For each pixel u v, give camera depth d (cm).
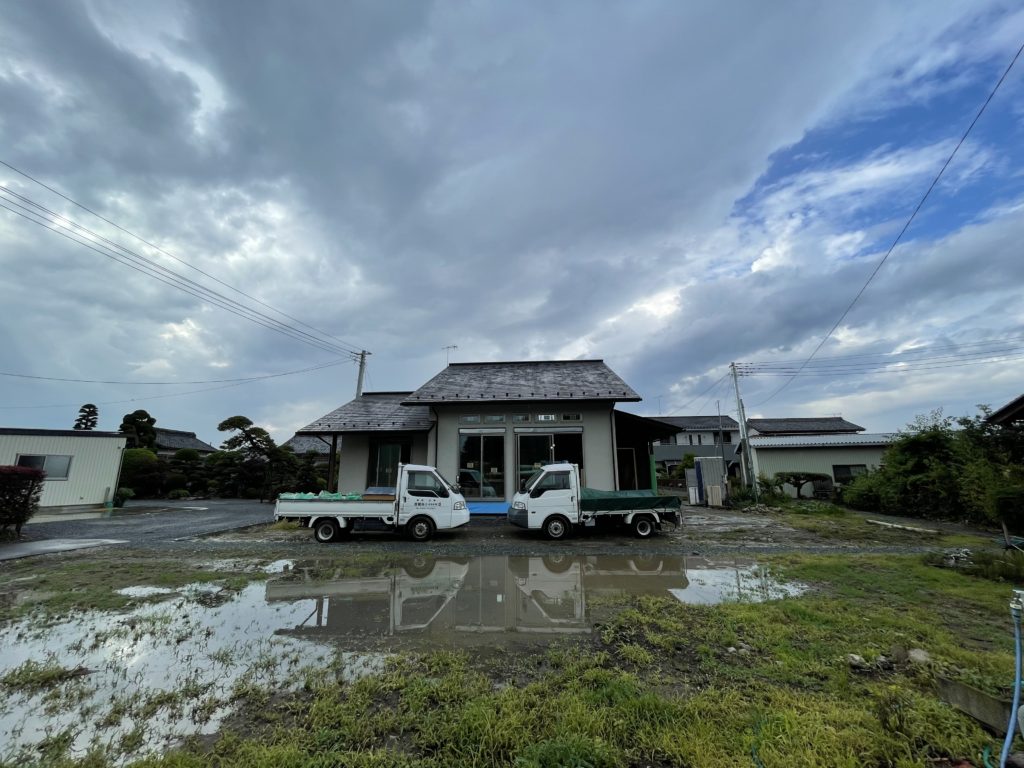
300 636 435
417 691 312
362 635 438
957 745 251
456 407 1369
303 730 271
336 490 1506
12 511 993
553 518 998
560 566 738
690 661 374
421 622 475
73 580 648
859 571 686
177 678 345
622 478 1504
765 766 234
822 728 265
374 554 830
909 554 816
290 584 629
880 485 1611
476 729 263
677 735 260
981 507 1026
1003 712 261
